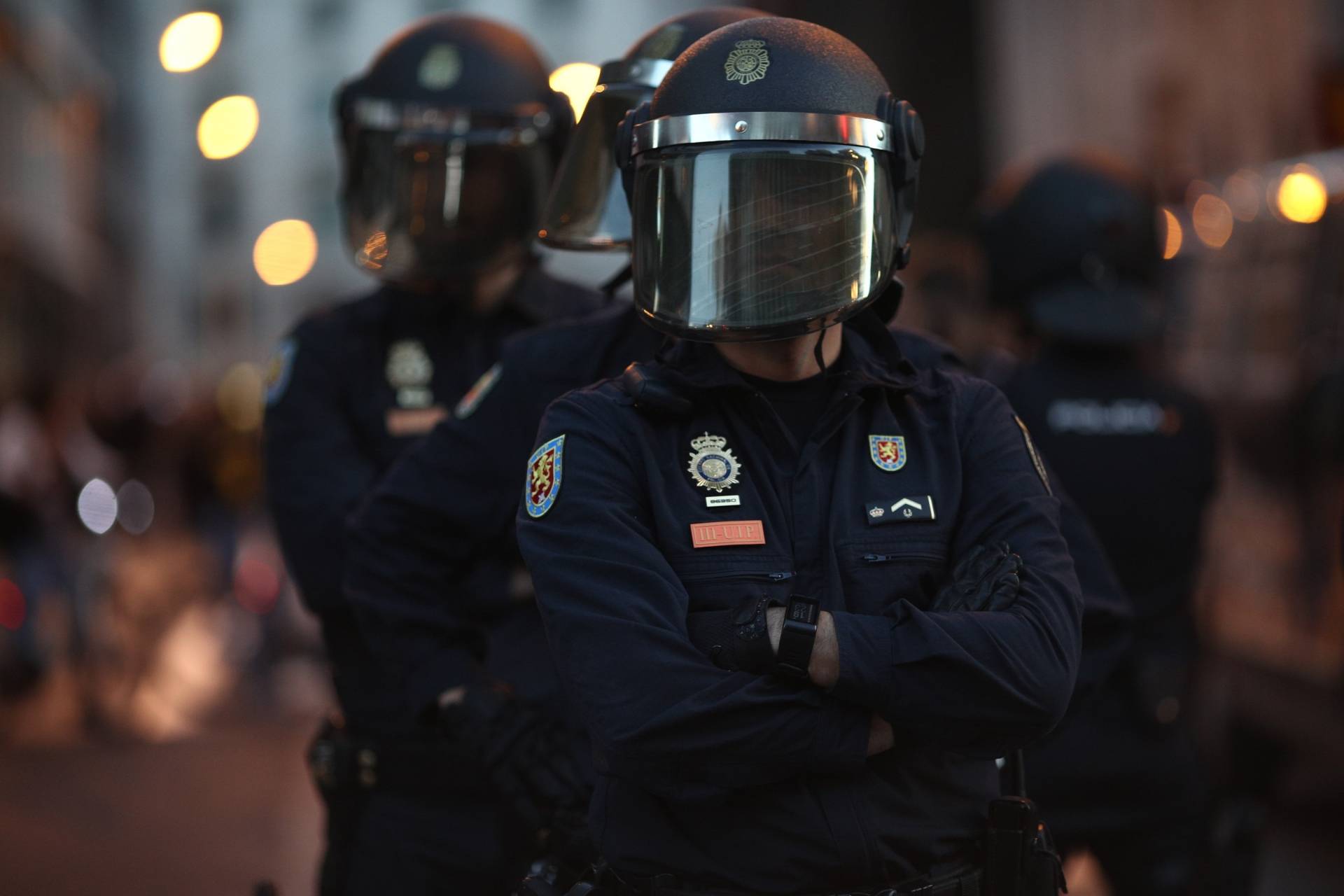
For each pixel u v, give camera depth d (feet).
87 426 123.44
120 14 420.77
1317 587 43.06
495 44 27.58
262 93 484.33
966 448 18.94
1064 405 30.89
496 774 22.58
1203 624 35.99
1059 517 19.61
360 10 481.05
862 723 16.87
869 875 17.37
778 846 17.17
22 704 82.89
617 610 17.19
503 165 27.12
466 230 27.17
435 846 25.93
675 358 18.88
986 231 34.04
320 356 28.02
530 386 23.72
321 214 483.51
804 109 17.80
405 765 26.21
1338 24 69.41
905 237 19.33
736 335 17.89
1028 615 17.43
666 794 17.08
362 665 26.91
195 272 481.87
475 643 24.56
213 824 56.39
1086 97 102.42
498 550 24.48
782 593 17.56
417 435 27.96
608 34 469.16
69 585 79.46
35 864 51.03
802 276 17.88
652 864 17.63
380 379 28.14
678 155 18.11
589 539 17.62
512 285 28.68
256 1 483.10
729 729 16.60
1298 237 44.78
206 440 93.91
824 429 18.42
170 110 477.77
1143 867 29.81
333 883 26.96
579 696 17.29
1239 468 47.96
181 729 75.77
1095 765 29.09
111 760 68.23
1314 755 44.55
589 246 23.56
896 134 18.47
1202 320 50.55
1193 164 82.53
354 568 24.50
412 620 23.98
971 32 132.77
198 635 108.68
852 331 19.38
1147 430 30.73
